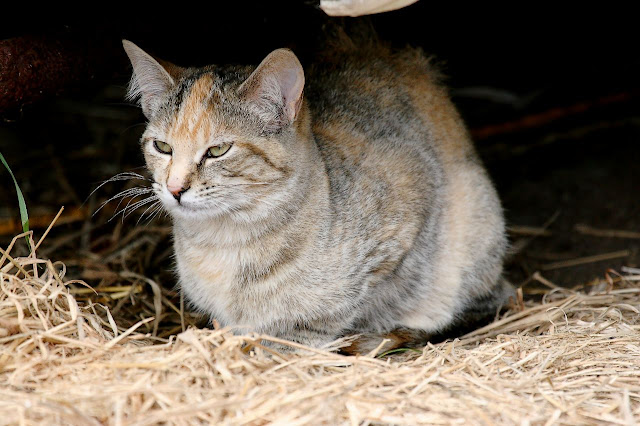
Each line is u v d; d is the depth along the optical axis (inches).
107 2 209.6
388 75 211.5
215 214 166.2
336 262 173.6
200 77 172.1
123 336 157.9
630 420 139.1
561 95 331.6
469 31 313.0
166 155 169.3
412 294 199.2
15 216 266.1
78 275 234.2
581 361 163.6
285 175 167.9
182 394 140.4
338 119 191.6
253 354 161.2
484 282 215.0
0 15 215.2
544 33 325.7
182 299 201.8
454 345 174.7
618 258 259.3
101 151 313.4
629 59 327.6
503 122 328.5
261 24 228.4
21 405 130.0
